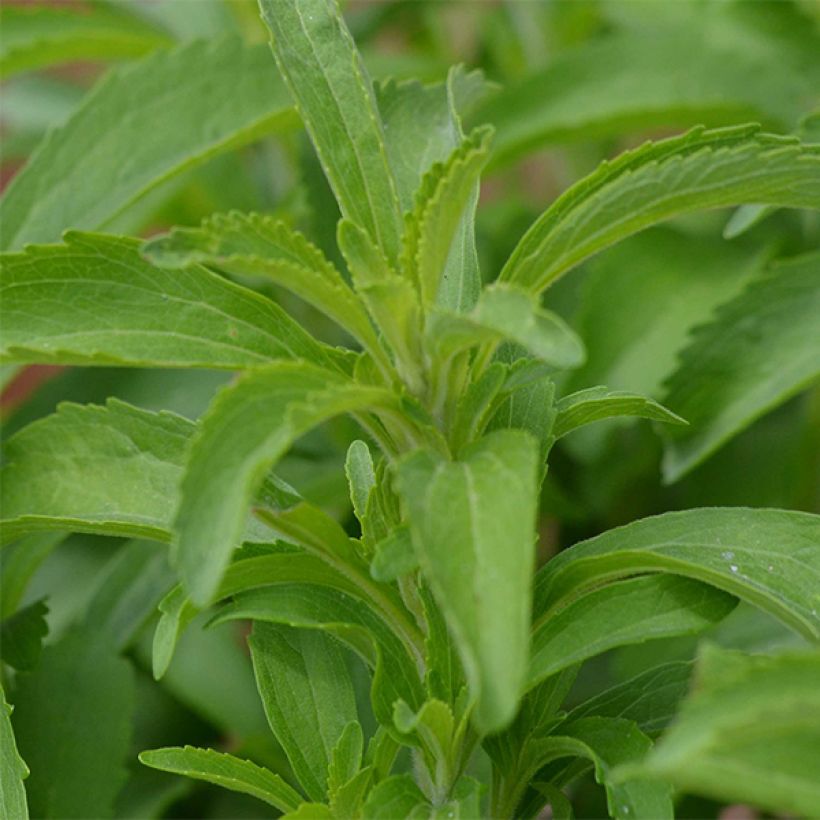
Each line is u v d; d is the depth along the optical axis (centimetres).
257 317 62
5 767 64
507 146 80
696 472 83
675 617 62
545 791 64
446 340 60
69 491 65
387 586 63
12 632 70
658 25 90
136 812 76
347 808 63
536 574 63
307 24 63
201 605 58
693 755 56
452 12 113
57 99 94
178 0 92
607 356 78
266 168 96
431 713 61
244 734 78
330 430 78
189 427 65
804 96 83
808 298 73
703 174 60
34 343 62
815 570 62
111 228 79
